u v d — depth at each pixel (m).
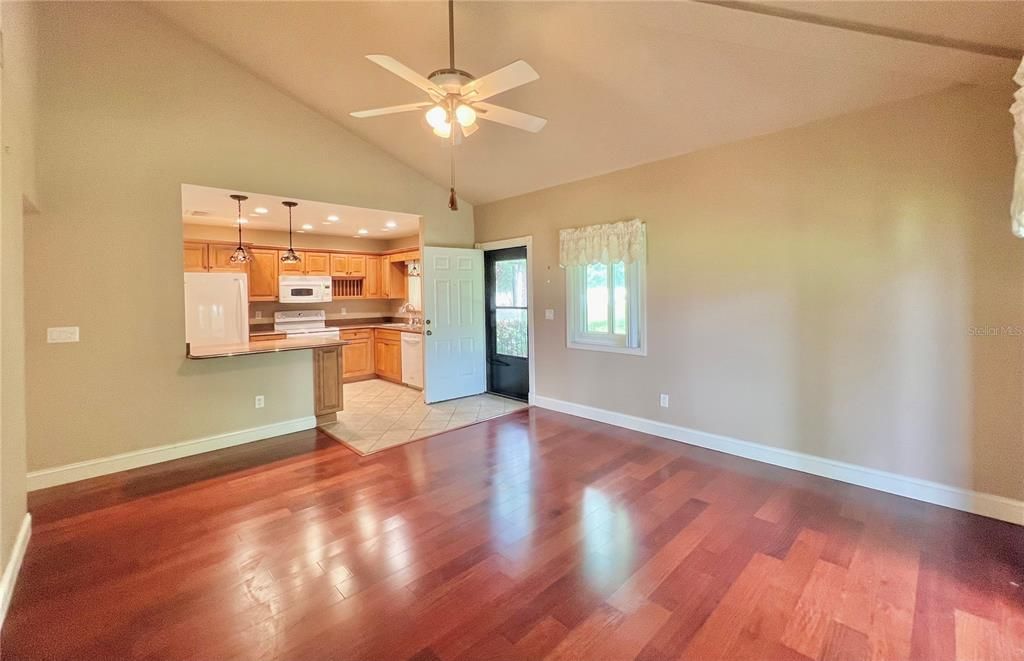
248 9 3.16
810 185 3.14
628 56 2.83
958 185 2.60
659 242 4.00
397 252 7.43
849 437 3.07
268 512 2.76
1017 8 1.78
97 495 3.00
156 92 3.48
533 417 4.81
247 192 3.94
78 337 3.23
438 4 2.71
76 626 1.82
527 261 5.22
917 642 1.69
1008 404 2.52
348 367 7.20
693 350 3.84
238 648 1.70
